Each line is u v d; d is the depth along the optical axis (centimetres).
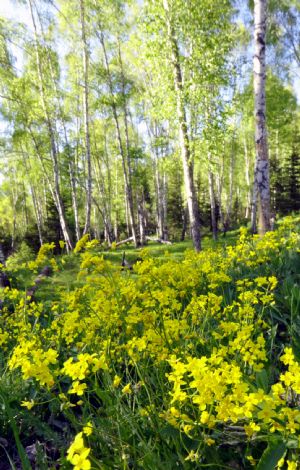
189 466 124
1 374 227
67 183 1859
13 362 143
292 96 1914
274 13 1566
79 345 190
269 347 210
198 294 272
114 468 134
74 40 1562
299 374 102
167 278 246
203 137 825
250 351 136
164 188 2002
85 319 205
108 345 170
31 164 1970
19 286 535
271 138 2136
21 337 229
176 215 2800
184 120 831
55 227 2323
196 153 838
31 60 1513
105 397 148
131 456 139
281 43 1638
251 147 2225
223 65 877
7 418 190
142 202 2647
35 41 1360
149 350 164
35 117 1449
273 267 342
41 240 2097
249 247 406
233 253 357
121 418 144
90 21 1435
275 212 2581
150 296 201
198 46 838
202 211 2806
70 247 1342
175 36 828
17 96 1383
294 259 340
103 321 200
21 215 3419
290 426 101
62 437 170
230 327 161
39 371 116
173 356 117
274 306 242
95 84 1581
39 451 152
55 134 1638
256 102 611
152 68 897
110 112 1709
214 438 138
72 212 2370
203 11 836
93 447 149
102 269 217
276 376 183
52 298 402
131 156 1661
